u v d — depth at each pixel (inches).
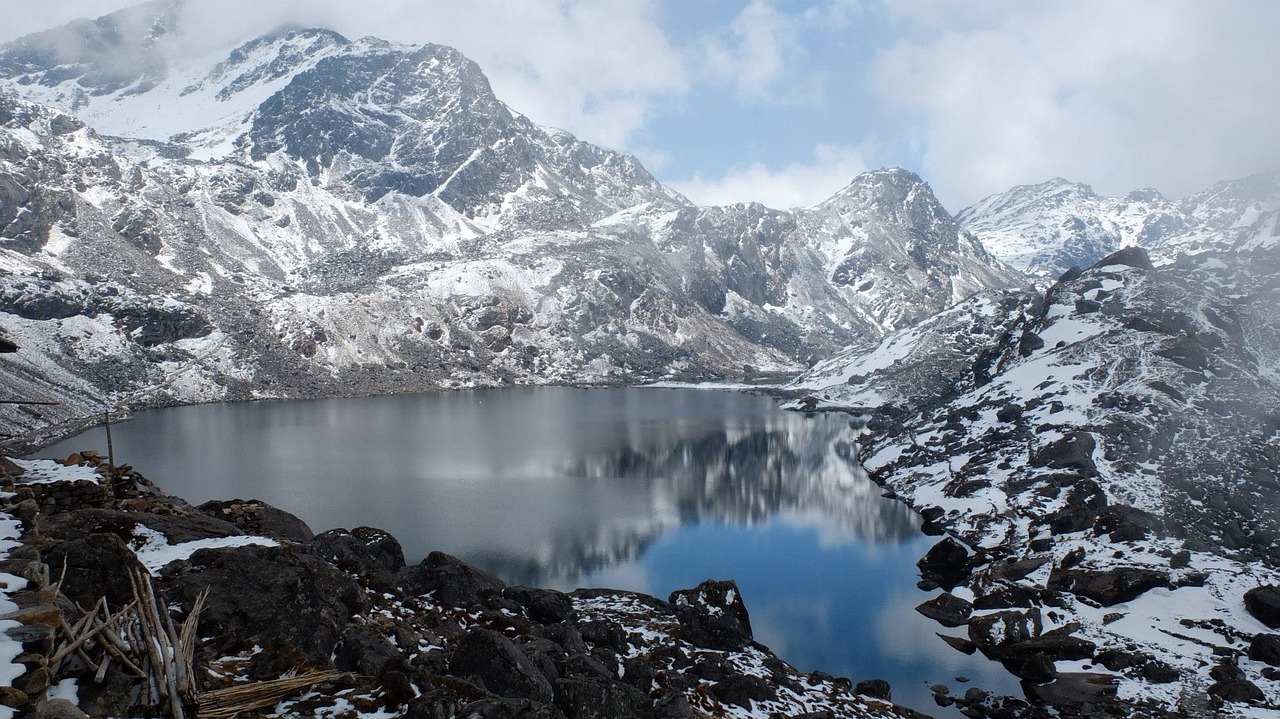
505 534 3479.3
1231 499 3169.3
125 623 834.2
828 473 5098.4
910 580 2952.8
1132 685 2014.0
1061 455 3663.9
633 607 2122.3
